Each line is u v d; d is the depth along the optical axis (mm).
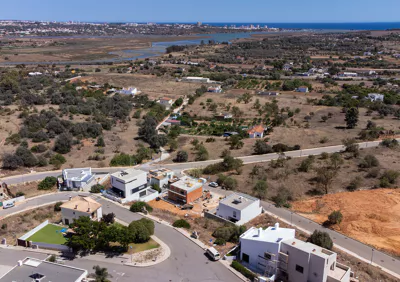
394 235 61312
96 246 58125
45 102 166625
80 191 83062
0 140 114125
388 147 103562
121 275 51125
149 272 51906
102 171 95125
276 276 50781
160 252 56844
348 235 62344
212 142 122438
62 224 66312
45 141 115750
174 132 130875
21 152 97125
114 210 72438
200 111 166375
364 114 150875
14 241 60875
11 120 134625
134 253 56469
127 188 77500
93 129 125562
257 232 55562
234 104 174875
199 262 54438
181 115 161000
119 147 114938
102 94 189750
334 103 168000
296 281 49375
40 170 94250
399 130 123938
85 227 56688
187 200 77562
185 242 59938
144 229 59250
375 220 66062
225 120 151625
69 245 56625
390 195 74750
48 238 60656
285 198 77188
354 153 98125
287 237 53156
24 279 44969
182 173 94562
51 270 46938
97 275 49281
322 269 46750
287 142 117562
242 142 118375
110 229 57125
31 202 76688
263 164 98062
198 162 102938
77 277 45719
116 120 148750
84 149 111750
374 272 51562
